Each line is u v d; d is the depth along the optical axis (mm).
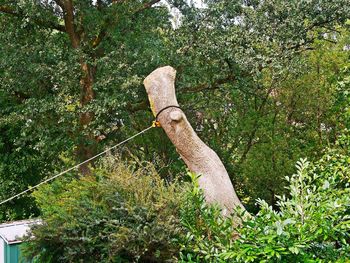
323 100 11484
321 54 11688
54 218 5562
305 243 3357
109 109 9898
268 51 10234
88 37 10664
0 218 12922
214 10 10320
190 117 12375
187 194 4699
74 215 5504
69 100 9953
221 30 10664
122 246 5125
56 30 11422
